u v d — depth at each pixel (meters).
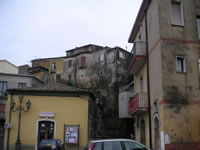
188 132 12.64
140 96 16.23
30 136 18.70
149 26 16.45
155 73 14.59
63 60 54.53
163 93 13.05
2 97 33.34
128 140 10.34
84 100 19.70
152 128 14.90
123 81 41.28
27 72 51.66
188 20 14.50
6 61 39.66
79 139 18.84
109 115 37.88
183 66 13.80
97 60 48.25
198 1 15.18
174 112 12.84
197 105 13.12
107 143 10.13
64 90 19.47
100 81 45.19
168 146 12.30
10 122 18.89
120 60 44.84
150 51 16.02
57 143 14.46
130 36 22.72
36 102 19.42
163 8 14.44
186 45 14.02
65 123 19.14
